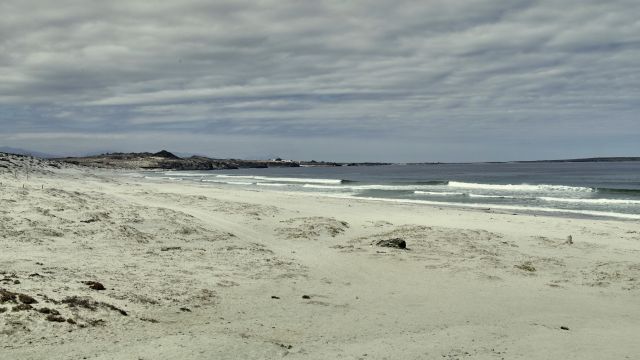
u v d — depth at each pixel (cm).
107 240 1698
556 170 15038
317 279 1428
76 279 1148
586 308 1216
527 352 866
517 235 2327
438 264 1691
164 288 1178
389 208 3397
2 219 1728
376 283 1423
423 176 11856
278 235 2164
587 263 1748
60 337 781
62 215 1905
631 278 1516
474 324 1052
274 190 5925
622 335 985
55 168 6638
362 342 898
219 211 2680
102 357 717
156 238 1825
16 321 799
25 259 1326
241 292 1224
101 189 3744
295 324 997
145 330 871
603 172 12406
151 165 18050
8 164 5222
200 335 853
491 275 1551
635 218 3152
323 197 4319
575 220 2852
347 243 2070
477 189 6009
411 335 952
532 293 1354
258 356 772
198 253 1662
